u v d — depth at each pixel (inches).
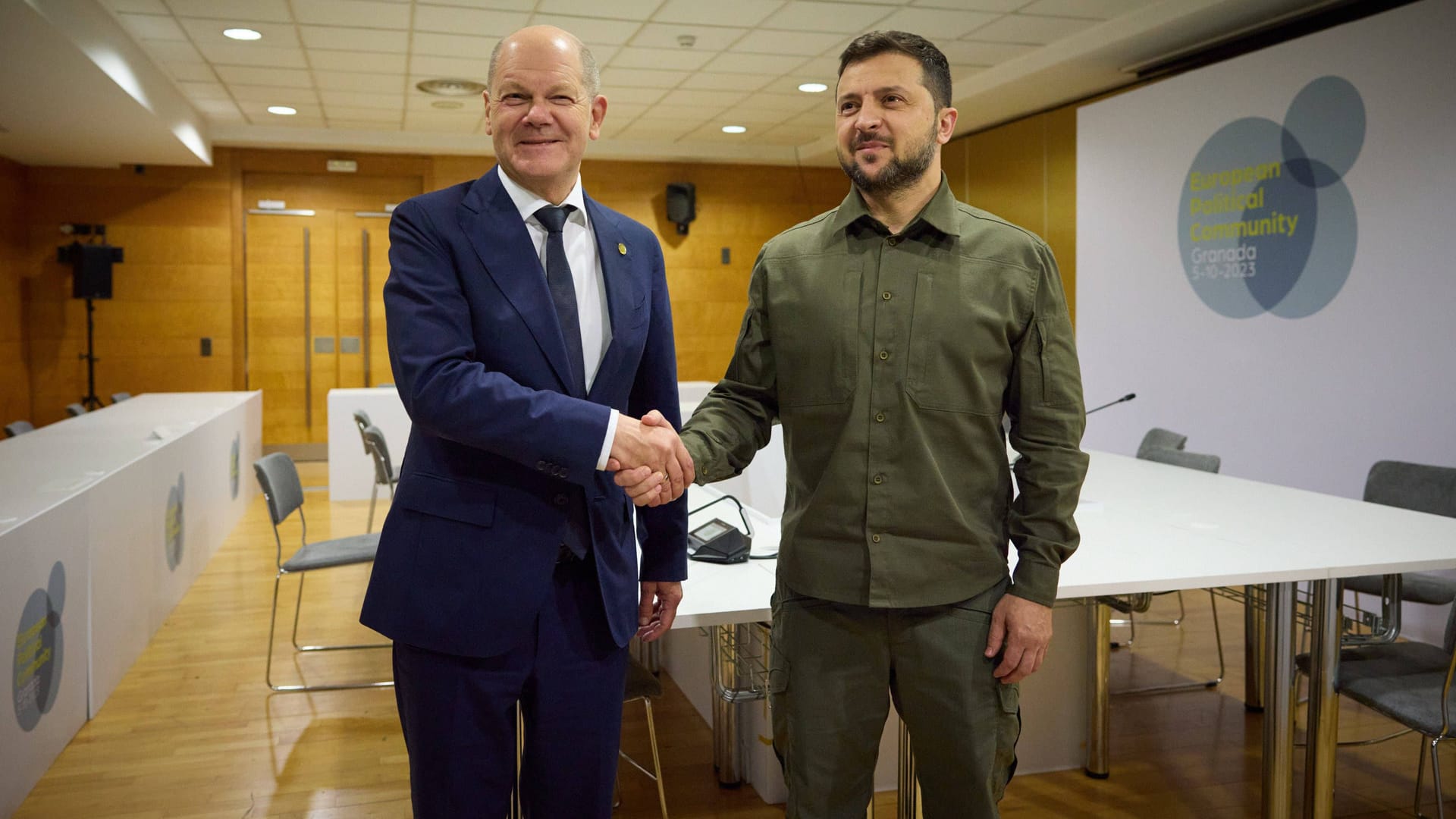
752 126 366.6
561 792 62.9
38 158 349.4
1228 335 223.1
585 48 61.8
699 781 117.9
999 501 67.8
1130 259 252.8
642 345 64.3
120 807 111.3
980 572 65.8
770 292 69.7
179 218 374.6
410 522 59.7
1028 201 315.0
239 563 223.5
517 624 59.0
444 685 59.5
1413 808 109.2
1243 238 217.3
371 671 155.9
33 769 115.3
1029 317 65.5
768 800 112.3
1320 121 198.4
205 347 379.9
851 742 67.1
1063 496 64.6
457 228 59.6
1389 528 108.3
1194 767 120.5
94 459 160.4
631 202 419.8
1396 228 184.1
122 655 151.5
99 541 140.3
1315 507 120.3
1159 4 222.2
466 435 56.1
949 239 65.8
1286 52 205.5
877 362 65.7
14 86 237.6
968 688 64.9
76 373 370.9
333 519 272.1
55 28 191.5
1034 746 119.4
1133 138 249.8
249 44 249.3
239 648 166.2
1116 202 256.8
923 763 67.7
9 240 350.9
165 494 180.7
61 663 125.3
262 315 385.7
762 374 72.0
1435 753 89.5
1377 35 186.7
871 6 223.3
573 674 62.0
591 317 63.1
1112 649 164.1
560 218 61.9
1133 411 253.0
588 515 61.1
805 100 321.4
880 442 65.5
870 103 63.9
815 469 68.2
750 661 99.4
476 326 59.4
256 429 316.8
